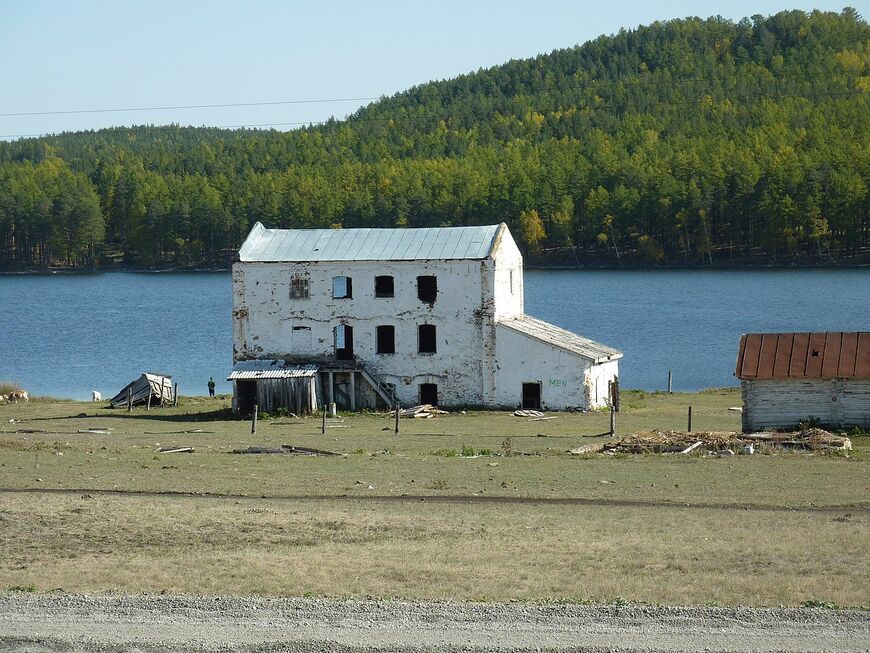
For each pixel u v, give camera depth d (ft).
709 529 158.71
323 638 109.60
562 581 130.82
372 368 363.76
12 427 316.19
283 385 348.79
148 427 318.86
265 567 138.72
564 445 258.78
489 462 226.17
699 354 576.61
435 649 106.52
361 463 226.58
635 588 127.13
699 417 320.09
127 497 187.62
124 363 597.52
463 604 119.14
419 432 295.48
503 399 355.36
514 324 361.92
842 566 136.46
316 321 366.43
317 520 167.53
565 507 177.37
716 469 213.25
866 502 178.81
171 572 137.08
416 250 364.79
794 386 265.34
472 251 359.87
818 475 204.85
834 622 112.37
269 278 368.48
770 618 113.70
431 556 144.15
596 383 353.72
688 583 129.18
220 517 169.78
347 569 137.28
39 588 130.31
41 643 109.81
